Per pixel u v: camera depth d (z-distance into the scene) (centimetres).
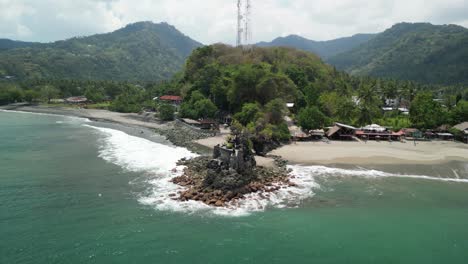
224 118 12362
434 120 11038
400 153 8006
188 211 4597
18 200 4903
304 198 5141
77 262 3397
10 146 8675
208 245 3766
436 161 7238
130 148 8569
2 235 3881
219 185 5112
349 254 3666
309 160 7281
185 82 16625
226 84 12838
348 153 7931
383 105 16912
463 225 4366
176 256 3541
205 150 8281
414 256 3659
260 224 4281
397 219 4506
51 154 7769
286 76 13738
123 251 3606
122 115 16050
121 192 5247
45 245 3691
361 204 4972
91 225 4156
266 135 8262
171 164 6894
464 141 9969
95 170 6431
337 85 16312
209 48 16625
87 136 10444
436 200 5178
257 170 5988
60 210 4572
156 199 4966
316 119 10538
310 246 3800
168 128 11975
